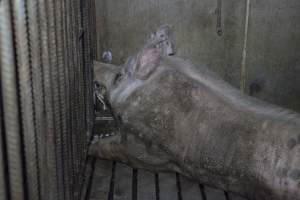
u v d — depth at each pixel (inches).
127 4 191.9
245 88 196.4
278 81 195.0
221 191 121.9
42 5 69.8
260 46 192.1
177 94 114.0
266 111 101.0
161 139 112.8
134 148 122.2
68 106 93.9
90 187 123.5
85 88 134.4
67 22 95.4
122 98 124.3
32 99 64.7
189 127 107.7
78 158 112.3
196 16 192.1
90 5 165.0
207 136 103.6
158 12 192.4
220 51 194.4
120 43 195.6
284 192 87.0
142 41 195.0
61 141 85.3
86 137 134.8
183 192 121.0
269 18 189.2
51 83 76.4
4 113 55.7
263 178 90.4
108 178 129.4
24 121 61.2
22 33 58.9
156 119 113.8
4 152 56.2
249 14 189.0
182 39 194.5
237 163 95.9
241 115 100.9
